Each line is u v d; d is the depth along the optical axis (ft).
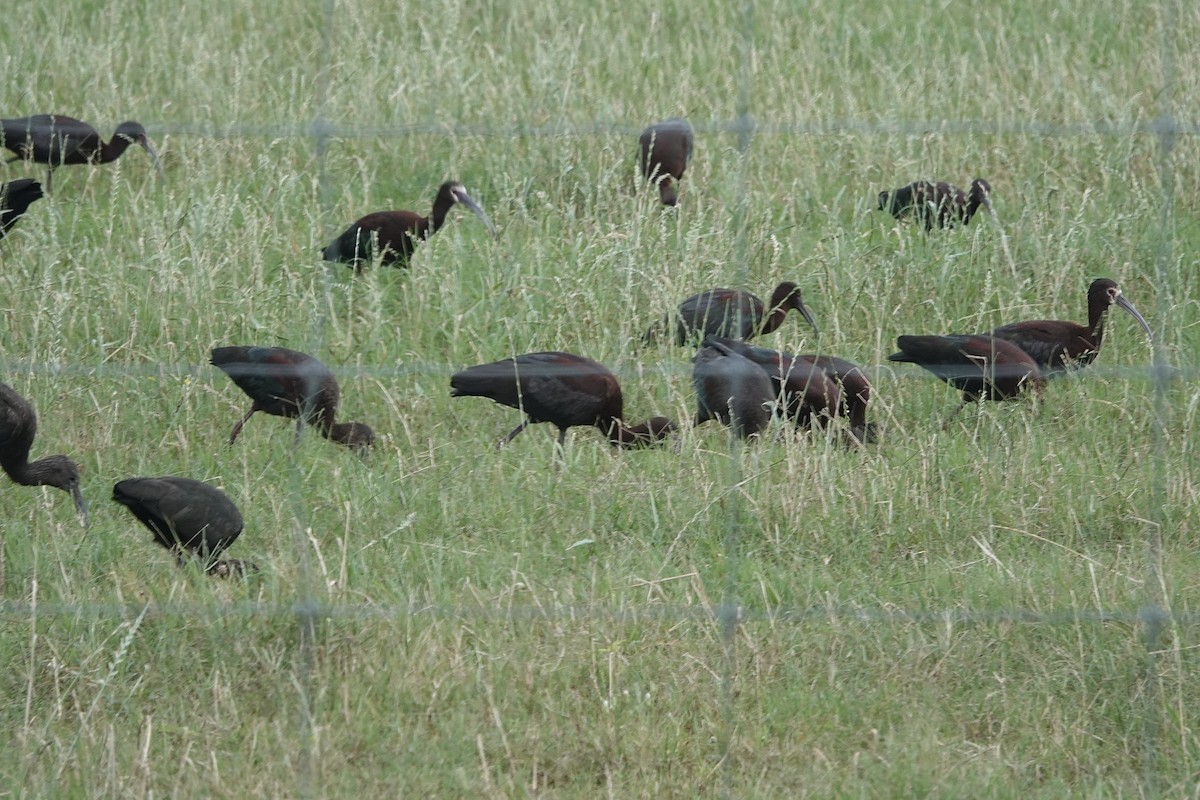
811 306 45.75
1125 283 45.65
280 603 30.73
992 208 48.96
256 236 44.57
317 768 26.89
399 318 44.57
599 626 30.78
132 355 40.06
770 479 36.19
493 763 27.55
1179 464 37.22
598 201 48.08
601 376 38.50
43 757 26.96
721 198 50.47
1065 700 29.30
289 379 37.29
